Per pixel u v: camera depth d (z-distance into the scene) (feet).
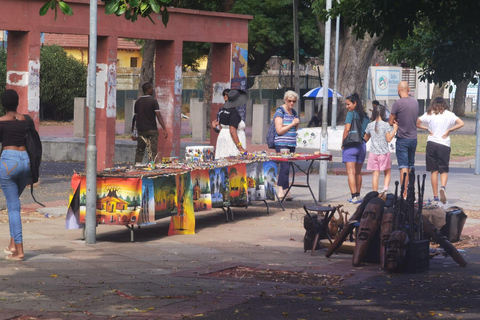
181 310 24.61
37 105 57.72
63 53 163.43
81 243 37.29
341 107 130.52
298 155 50.47
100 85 62.75
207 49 172.96
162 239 39.19
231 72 72.13
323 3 120.26
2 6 54.70
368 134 54.39
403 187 33.50
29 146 32.55
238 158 47.73
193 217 40.96
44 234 39.73
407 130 52.80
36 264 31.71
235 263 32.89
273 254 35.47
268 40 188.03
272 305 25.57
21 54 57.06
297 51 151.53
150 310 24.57
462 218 40.32
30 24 56.44
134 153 80.74
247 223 44.93
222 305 25.36
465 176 73.67
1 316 23.18
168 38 65.87
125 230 41.98
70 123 159.74
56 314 23.75
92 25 37.09
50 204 50.24
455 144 113.19
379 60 160.56
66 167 76.69
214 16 69.67
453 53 36.37
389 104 150.92
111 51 62.08
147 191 37.96
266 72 237.86
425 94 208.95
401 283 29.68
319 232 35.96
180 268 31.83
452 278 30.83
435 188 52.70
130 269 31.22
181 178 40.42
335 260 34.45
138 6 27.81
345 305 25.76
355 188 54.24
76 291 26.96
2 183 32.30
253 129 111.65
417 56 38.42
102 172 38.60
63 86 160.66
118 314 23.90
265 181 48.55
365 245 33.06
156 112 62.59
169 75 67.36
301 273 31.32
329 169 76.33
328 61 55.26
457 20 34.83
